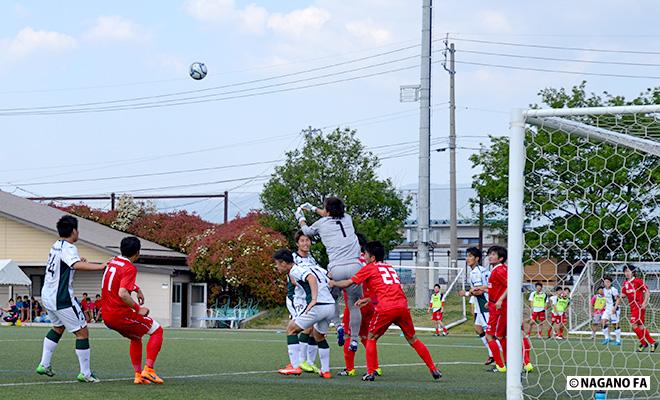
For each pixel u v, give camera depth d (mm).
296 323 12336
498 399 9719
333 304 12367
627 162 15523
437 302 29719
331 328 30234
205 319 38594
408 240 59656
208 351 17875
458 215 65188
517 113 9844
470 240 64688
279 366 14148
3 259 41031
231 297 41250
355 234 12773
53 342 11281
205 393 9633
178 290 41281
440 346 21031
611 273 23219
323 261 40656
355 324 12516
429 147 33781
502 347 13672
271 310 39844
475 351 19016
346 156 42781
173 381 11148
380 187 41906
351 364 12648
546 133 11516
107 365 13812
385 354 17547
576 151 13281
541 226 14445
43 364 11297
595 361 16453
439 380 11977
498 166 35781
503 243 43719
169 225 48531
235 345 20078
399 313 11555
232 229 41531
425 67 33344
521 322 9570
